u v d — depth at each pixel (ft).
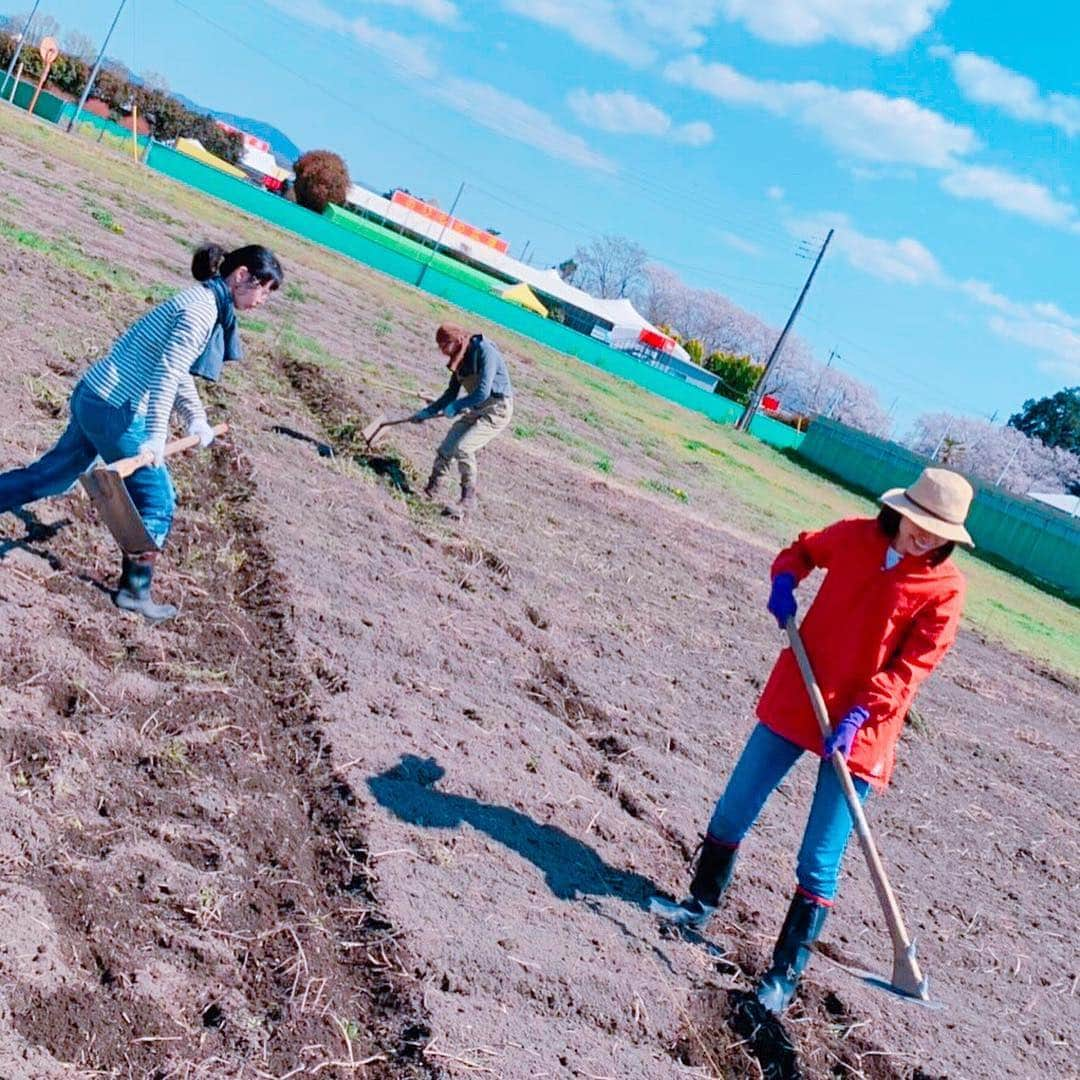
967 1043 17.13
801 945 16.01
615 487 48.96
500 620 25.94
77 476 18.90
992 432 313.94
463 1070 12.62
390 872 15.46
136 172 126.72
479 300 157.58
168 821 14.75
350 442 34.22
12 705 15.29
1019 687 48.19
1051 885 25.36
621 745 22.63
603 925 16.43
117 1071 11.14
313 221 162.50
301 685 19.30
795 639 16.40
